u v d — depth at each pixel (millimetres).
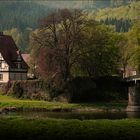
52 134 66688
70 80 160125
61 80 159750
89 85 164000
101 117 117938
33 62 188125
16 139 66250
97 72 177000
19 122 71125
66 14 163250
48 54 159375
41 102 150625
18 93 165125
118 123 72312
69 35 161375
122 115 124812
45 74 161375
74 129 68062
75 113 132875
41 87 161375
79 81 161875
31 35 164375
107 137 66875
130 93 146500
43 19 163500
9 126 68812
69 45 161375
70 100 157000
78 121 72625
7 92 168875
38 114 127562
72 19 162875
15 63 199500
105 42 177750
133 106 145000
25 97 163250
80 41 161250
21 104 145125
